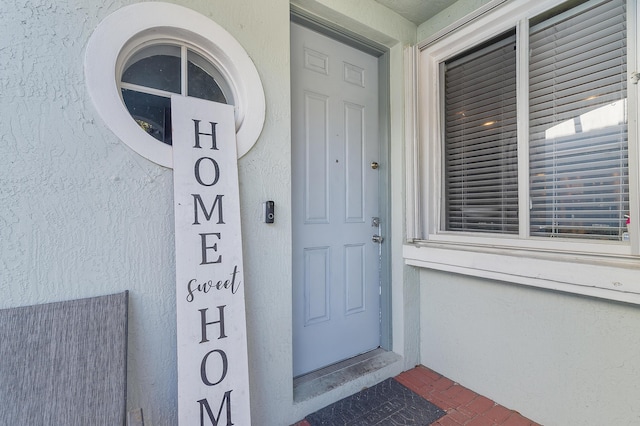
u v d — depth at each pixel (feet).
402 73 7.18
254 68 4.84
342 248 7.01
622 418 4.44
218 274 4.29
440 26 6.94
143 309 3.97
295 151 6.26
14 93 3.26
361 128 7.32
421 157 7.09
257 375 4.96
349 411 5.65
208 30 4.42
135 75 4.18
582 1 4.85
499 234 5.93
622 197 4.48
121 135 3.80
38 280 3.37
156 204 4.06
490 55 6.14
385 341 7.50
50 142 3.43
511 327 5.67
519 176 5.58
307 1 5.69
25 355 3.02
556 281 4.78
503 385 5.80
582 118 4.88
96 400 3.19
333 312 6.86
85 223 3.62
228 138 4.51
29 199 3.33
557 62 5.15
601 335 4.62
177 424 4.18
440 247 6.38
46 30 3.40
